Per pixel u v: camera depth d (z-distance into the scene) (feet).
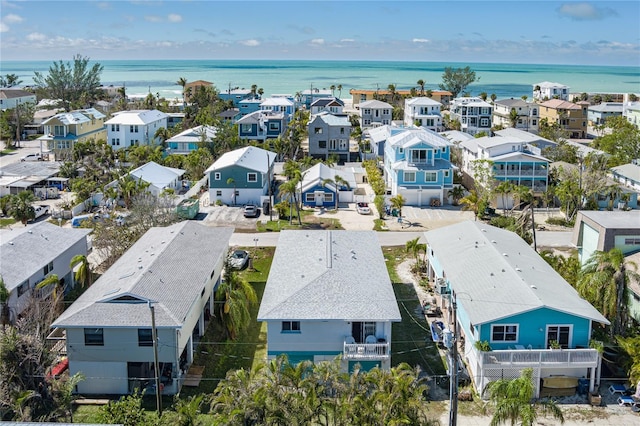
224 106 460.14
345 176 269.44
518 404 88.58
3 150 381.81
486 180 243.40
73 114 354.74
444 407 107.65
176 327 107.65
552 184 253.85
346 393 88.02
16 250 143.43
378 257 140.15
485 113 425.28
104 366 111.04
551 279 129.49
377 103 457.68
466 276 132.16
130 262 134.31
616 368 116.88
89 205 238.07
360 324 115.75
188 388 113.80
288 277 125.90
